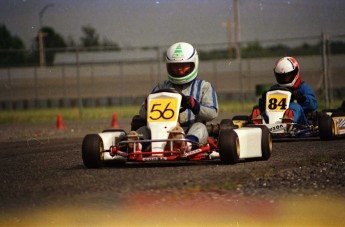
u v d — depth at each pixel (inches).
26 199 903.1
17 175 1130.0
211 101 1218.0
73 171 1134.4
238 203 884.0
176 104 1158.3
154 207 860.6
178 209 853.2
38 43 3747.5
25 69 4035.4
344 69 4333.2
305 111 1720.0
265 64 4308.6
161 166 1163.9
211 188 956.6
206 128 1194.6
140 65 4453.7
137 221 808.3
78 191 940.6
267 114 1637.6
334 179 1027.9
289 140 1680.6
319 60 4128.9
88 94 4613.7
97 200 888.3
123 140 1200.2
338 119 1664.6
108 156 1161.4
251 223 816.9
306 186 979.9
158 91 1176.8
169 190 940.6
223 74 4680.1
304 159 1242.6
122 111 3636.8
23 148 1695.4
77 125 2753.4
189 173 1060.5
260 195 926.4
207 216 829.8
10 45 3774.6
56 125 2787.9
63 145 1738.4
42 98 4325.8
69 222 800.3
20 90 4392.2
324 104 2768.2
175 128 1122.0
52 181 1030.4
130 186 964.0
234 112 3225.9
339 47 4397.1
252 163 1182.9
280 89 1670.8
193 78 1227.9
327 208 863.1
